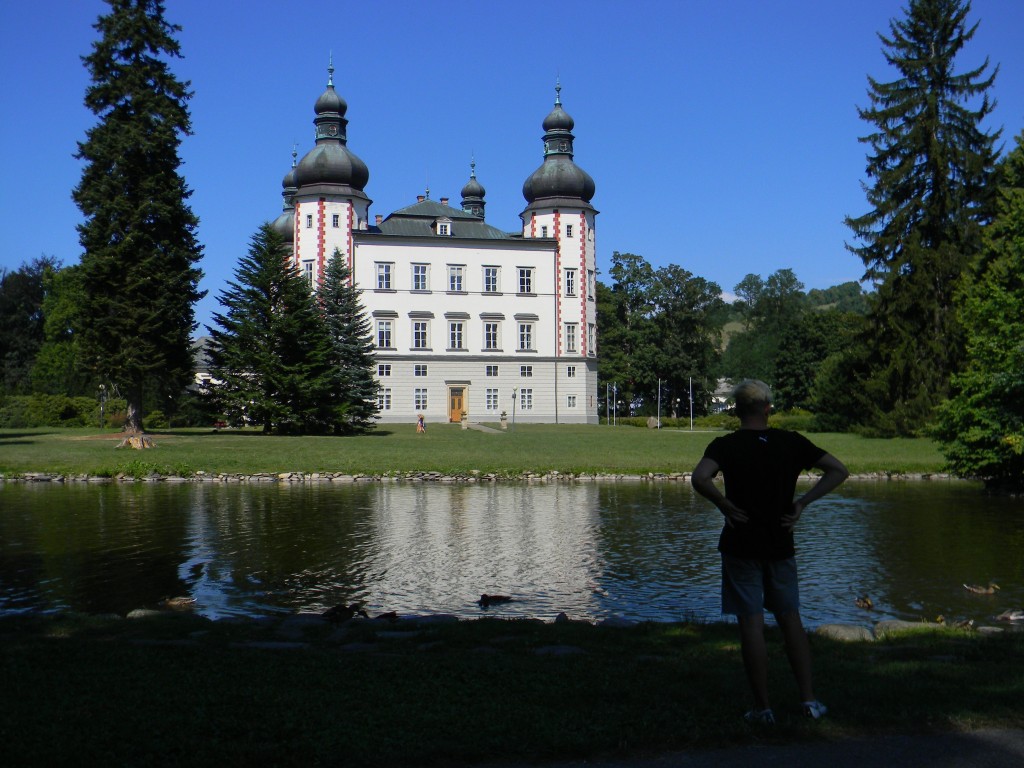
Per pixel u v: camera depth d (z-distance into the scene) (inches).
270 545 798.5
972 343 1267.2
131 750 227.9
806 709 256.5
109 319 1727.4
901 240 2096.5
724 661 339.3
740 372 5014.8
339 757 224.5
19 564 708.7
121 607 566.6
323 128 3043.8
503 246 3164.4
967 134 2069.4
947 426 1291.8
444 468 1460.4
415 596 601.9
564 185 3213.6
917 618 538.6
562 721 250.4
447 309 3125.0
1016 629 494.6
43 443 1835.6
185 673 312.5
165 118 1769.2
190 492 1238.9
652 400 4037.9
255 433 2250.2
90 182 1754.4
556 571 687.1
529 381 3184.1
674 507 1073.5
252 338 2182.6
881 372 2108.8
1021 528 898.1
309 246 3004.4
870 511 1033.5
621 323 3971.5
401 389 3093.0
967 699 270.8
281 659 339.9
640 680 300.8
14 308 3622.0
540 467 1471.5
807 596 600.7
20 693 283.4
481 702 272.4
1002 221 1539.1
